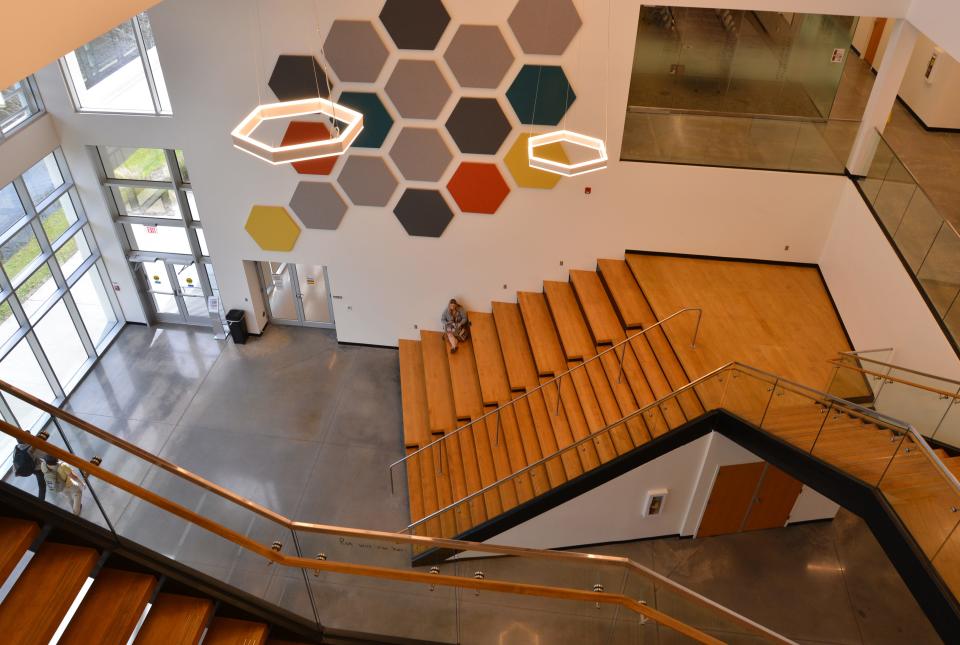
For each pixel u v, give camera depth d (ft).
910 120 41.19
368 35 33.09
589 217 37.27
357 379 41.19
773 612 30.35
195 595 16.35
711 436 30.01
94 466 15.37
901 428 24.41
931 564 22.82
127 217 41.24
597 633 20.35
